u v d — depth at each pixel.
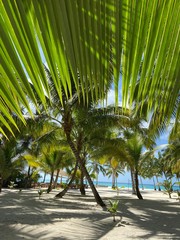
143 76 0.73
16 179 32.69
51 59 0.64
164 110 0.84
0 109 0.78
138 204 15.84
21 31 0.59
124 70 0.69
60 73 0.68
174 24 0.67
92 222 8.41
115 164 27.84
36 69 0.64
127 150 18.53
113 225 8.14
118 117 12.86
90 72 0.65
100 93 0.69
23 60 0.62
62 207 12.69
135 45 0.66
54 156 23.50
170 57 0.72
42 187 37.31
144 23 0.65
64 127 13.57
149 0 0.64
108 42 0.62
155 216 10.61
